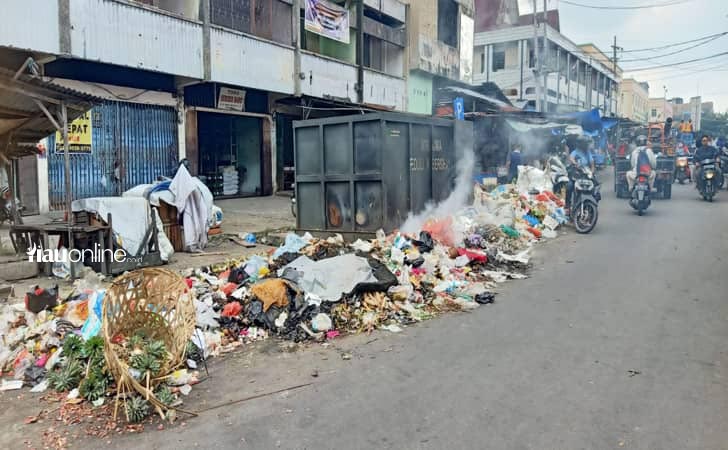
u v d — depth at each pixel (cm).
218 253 873
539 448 305
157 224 786
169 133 1470
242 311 554
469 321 556
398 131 881
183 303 432
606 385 386
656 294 633
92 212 742
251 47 1570
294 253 723
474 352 462
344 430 334
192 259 827
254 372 437
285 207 1470
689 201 1579
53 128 833
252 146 1881
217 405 376
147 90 1397
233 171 1820
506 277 747
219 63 1466
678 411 345
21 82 650
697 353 445
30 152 908
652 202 1578
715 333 493
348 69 2023
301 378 421
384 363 446
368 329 532
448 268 728
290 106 1962
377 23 2238
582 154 1502
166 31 1317
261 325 537
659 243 962
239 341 509
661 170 1600
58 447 326
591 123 2212
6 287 640
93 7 1147
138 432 341
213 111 1641
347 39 2008
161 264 773
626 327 517
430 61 2544
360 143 861
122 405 372
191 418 357
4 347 472
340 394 388
